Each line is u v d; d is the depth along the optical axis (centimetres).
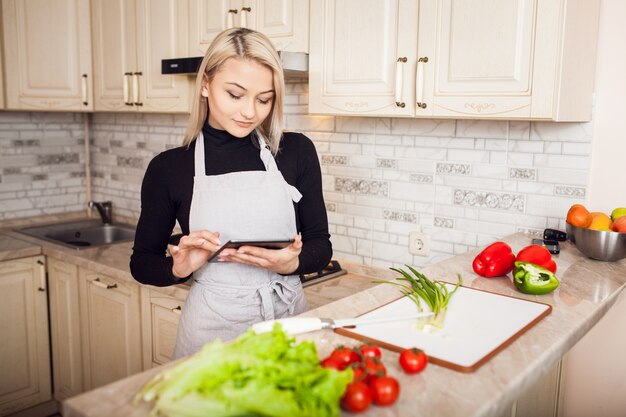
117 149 328
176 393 76
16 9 265
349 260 238
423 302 127
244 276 148
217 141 148
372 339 105
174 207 149
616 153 177
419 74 167
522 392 93
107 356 245
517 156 190
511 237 186
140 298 224
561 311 124
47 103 278
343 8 185
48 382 275
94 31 281
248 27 215
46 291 270
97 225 320
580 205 169
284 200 149
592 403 193
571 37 150
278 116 146
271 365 77
